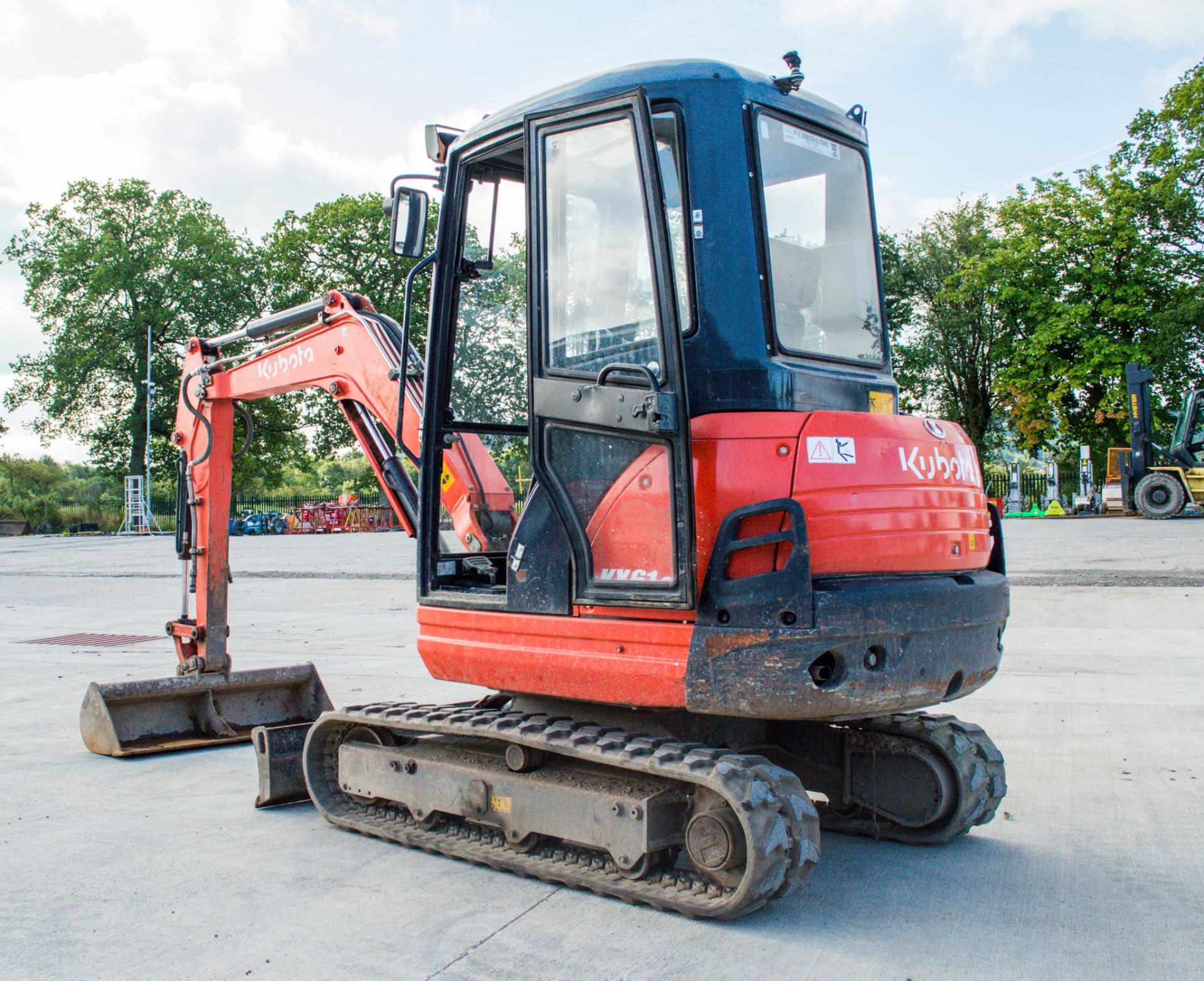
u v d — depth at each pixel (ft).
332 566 70.59
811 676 11.19
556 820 12.53
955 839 14.65
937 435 12.97
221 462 21.49
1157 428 123.44
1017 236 133.90
